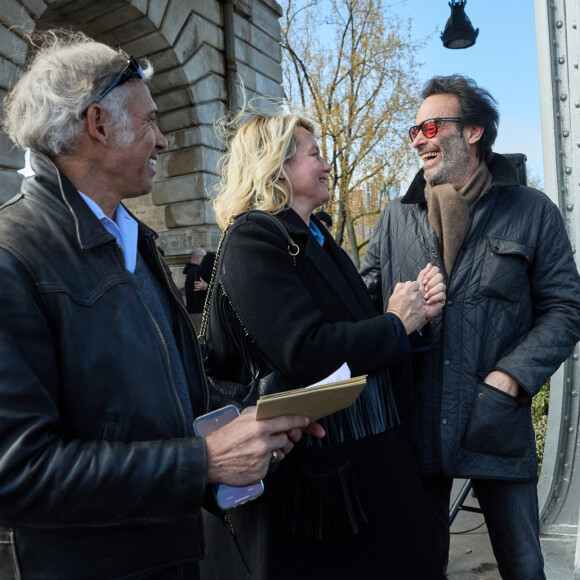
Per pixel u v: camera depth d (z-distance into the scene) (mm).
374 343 1348
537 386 1632
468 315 1724
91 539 942
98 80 1042
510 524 1748
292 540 1314
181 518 946
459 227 1735
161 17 6047
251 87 7379
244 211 1438
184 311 1282
